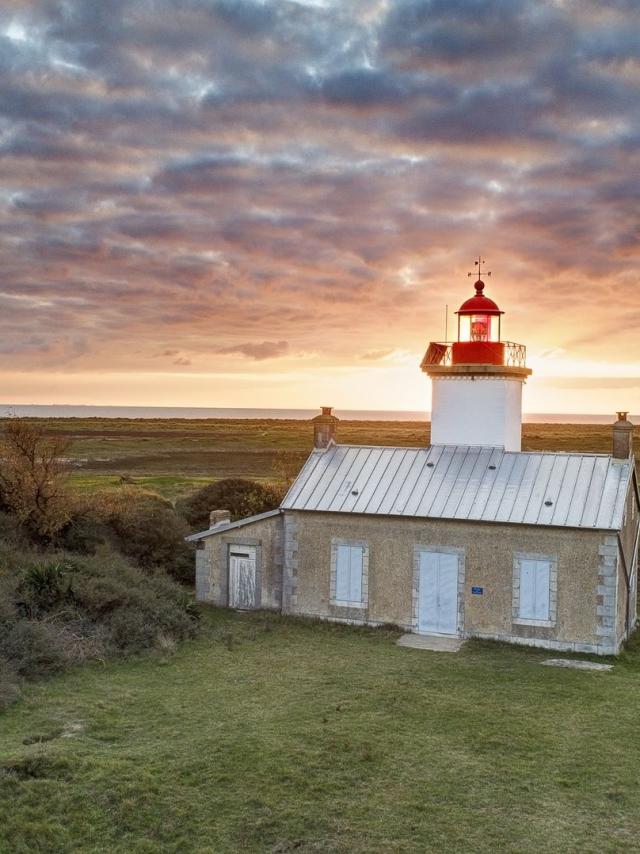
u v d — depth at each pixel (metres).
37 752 12.81
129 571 24.50
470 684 17.62
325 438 26.02
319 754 13.35
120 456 80.94
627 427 22.30
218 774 12.55
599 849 10.76
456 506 22.33
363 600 23.20
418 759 13.34
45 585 20.73
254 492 35.25
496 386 24.89
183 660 19.28
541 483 22.53
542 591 21.22
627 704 16.41
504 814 11.62
